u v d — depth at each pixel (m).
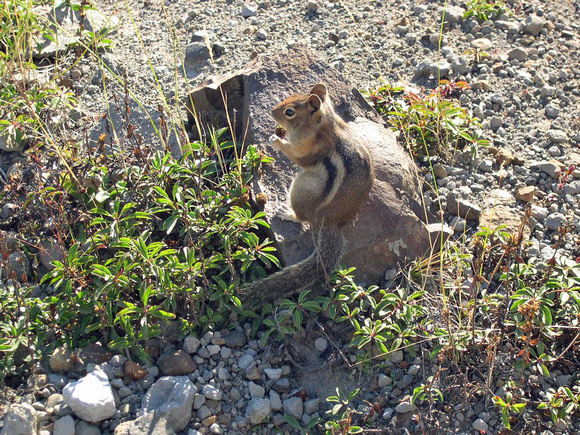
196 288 1.20
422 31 1.55
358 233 1.24
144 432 1.10
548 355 1.17
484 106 1.44
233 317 1.21
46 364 1.16
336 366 1.18
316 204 1.21
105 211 1.21
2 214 1.28
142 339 1.17
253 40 1.53
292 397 1.15
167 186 1.26
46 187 1.26
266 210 1.26
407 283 1.22
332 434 1.11
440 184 1.34
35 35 1.45
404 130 1.36
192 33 1.55
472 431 1.13
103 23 1.53
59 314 1.17
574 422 1.14
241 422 1.14
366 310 1.20
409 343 1.18
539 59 1.52
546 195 1.33
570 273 1.22
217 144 1.30
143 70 1.47
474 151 1.36
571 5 1.63
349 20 1.58
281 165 1.30
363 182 1.21
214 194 1.25
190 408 1.13
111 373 1.15
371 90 1.41
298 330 1.19
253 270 1.24
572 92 1.47
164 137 1.33
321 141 1.22
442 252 1.23
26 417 1.10
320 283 1.22
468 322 1.18
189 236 1.20
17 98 1.34
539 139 1.40
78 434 1.11
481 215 1.30
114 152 1.28
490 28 1.56
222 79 1.38
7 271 1.18
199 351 1.18
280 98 1.35
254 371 1.17
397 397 1.16
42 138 1.33
